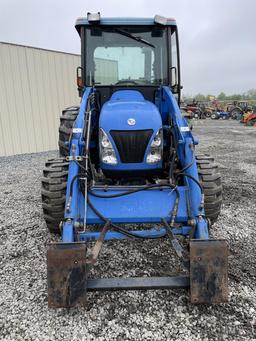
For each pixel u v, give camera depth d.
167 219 2.66
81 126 3.02
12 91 9.68
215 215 3.29
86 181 2.76
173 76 3.87
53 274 2.16
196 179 2.74
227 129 20.20
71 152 2.81
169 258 3.14
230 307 2.41
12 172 7.32
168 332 2.17
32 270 2.95
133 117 2.99
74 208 2.60
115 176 3.10
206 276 2.18
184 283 2.26
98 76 3.86
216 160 8.72
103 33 3.80
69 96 11.44
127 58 3.83
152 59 3.84
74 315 2.35
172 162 3.03
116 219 2.65
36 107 10.38
